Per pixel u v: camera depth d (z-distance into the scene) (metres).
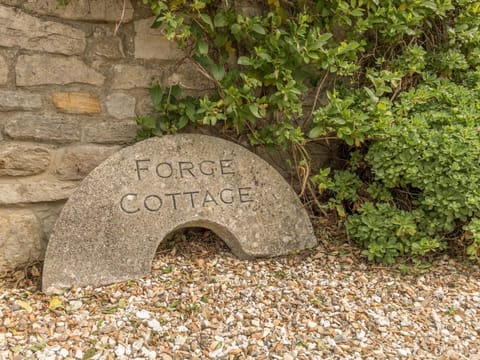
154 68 3.08
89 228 2.65
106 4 2.89
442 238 3.11
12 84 2.72
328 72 3.49
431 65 3.58
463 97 3.22
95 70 2.92
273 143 3.36
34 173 2.81
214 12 3.10
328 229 3.47
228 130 3.37
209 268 2.94
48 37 2.77
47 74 2.79
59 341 2.21
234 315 2.51
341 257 3.16
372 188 3.25
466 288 2.90
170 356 2.19
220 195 3.00
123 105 3.02
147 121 3.01
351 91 3.43
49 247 2.57
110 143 3.01
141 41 3.02
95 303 2.50
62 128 2.86
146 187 2.82
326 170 3.21
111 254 2.68
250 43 3.22
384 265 3.10
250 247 3.05
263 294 2.72
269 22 3.22
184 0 2.83
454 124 3.07
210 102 3.00
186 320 2.44
